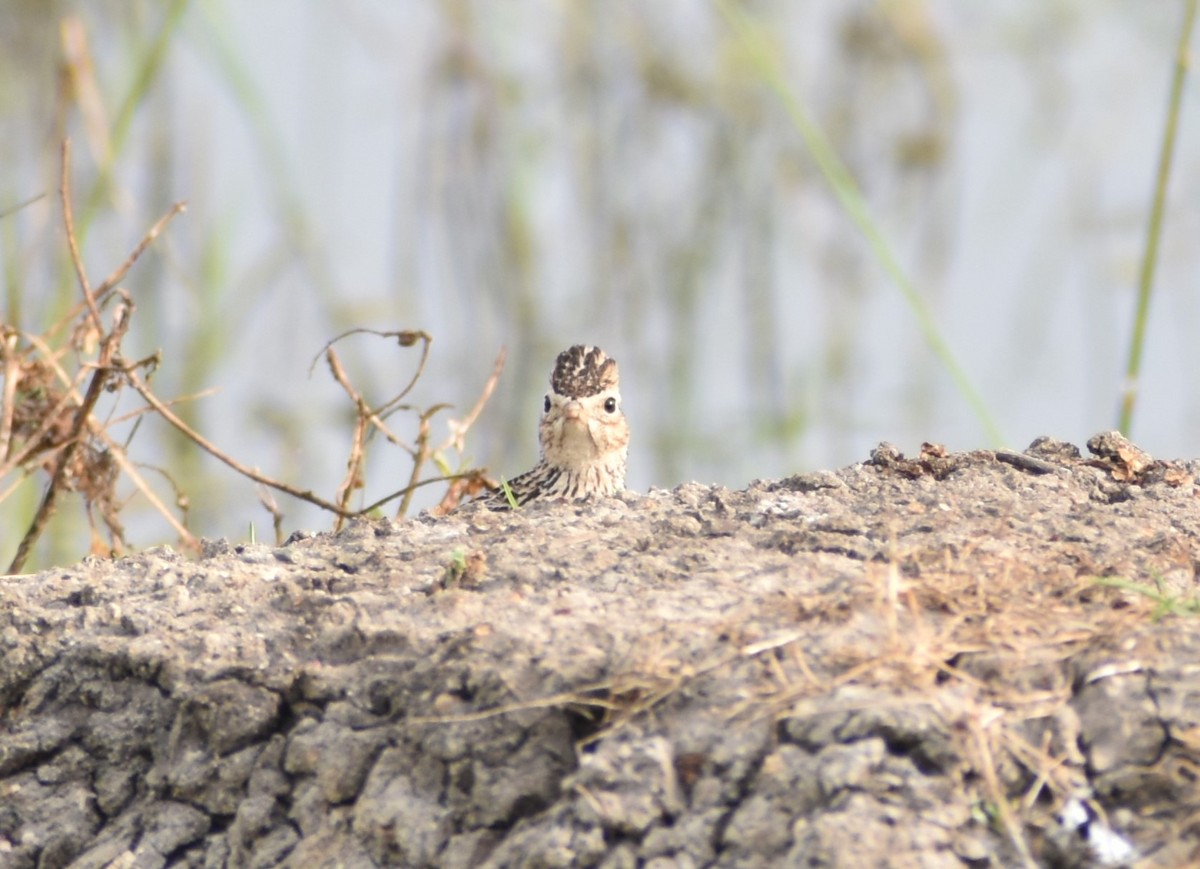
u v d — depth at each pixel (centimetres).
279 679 750
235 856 723
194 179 1808
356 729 721
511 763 683
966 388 1348
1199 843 616
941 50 2122
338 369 1095
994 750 641
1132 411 1343
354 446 1091
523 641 720
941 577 750
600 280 2092
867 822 618
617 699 683
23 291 1420
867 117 2144
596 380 1257
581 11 2061
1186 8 1352
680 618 732
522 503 1233
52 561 1325
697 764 654
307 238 1852
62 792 764
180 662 768
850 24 2112
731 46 2008
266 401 1781
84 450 1078
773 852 624
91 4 1791
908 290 1364
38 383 1082
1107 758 643
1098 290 2170
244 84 1798
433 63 2030
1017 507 856
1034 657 679
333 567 844
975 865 616
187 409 1720
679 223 2123
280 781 728
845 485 904
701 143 2127
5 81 1753
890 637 695
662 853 635
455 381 1981
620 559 809
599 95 2095
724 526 852
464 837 679
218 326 1770
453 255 2027
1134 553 781
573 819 649
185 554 1072
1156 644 680
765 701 665
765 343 2102
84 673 788
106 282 1097
